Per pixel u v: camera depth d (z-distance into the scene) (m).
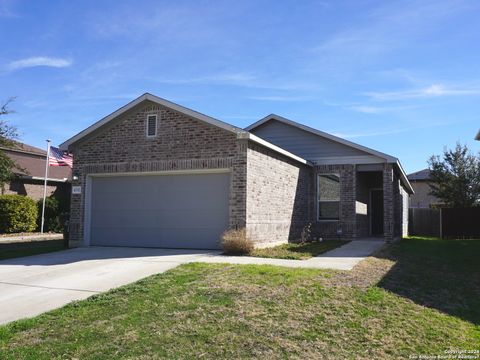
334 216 19.75
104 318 6.90
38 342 6.08
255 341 5.97
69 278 9.84
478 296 8.85
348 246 16.12
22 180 26.14
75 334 6.30
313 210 19.86
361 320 6.82
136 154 15.05
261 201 14.56
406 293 8.53
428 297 8.48
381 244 17.14
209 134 14.06
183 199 14.53
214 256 12.38
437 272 11.16
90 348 5.82
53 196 27.08
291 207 17.44
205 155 14.05
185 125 14.44
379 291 8.38
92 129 15.42
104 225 15.55
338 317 6.89
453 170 31.50
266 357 5.54
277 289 8.12
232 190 13.57
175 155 14.48
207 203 14.22
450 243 19.47
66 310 7.34
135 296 7.96
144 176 15.16
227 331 6.28
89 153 15.78
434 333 6.49
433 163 32.16
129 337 6.12
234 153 13.68
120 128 15.40
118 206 15.42
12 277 10.09
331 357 5.59
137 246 14.99
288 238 17.03
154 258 12.12
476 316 7.49
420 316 7.20
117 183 15.52
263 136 21.23
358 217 20.12
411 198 42.34
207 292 7.98
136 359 5.48
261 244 14.45
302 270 9.85
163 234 14.69
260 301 7.46
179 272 9.75
